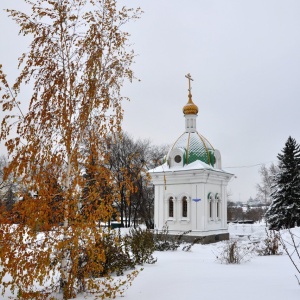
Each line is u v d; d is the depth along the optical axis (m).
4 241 7.10
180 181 29.27
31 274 7.24
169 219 29.19
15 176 7.58
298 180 34.56
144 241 14.45
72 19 8.71
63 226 7.58
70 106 8.37
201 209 28.08
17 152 7.74
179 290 8.73
